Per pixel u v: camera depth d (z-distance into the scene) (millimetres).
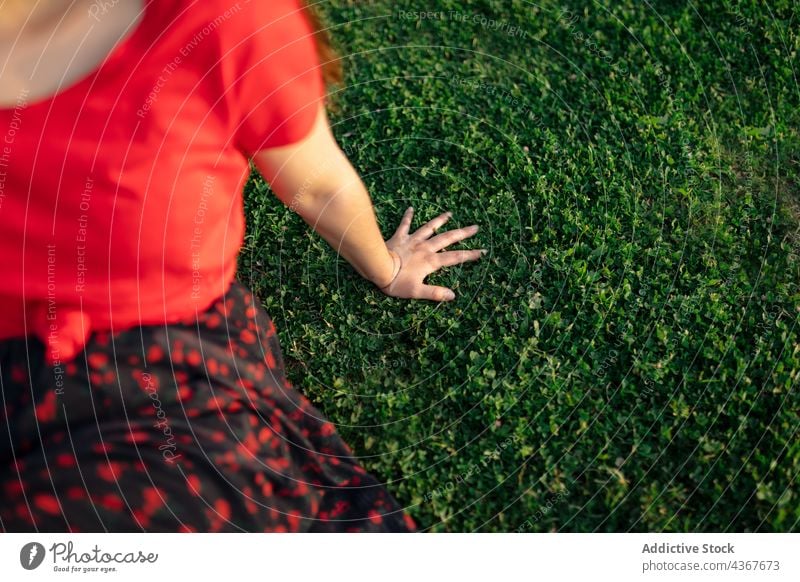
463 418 2418
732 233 2717
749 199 2754
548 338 2521
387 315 2605
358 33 3281
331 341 2586
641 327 2516
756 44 3102
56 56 1243
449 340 2562
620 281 2619
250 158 1659
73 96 1277
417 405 2453
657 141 2896
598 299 2572
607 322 2531
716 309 2518
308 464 2035
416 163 2949
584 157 2889
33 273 1500
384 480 2332
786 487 2195
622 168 2859
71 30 1238
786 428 2275
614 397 2406
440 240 2662
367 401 2480
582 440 2340
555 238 2709
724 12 3162
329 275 2688
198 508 1713
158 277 1602
